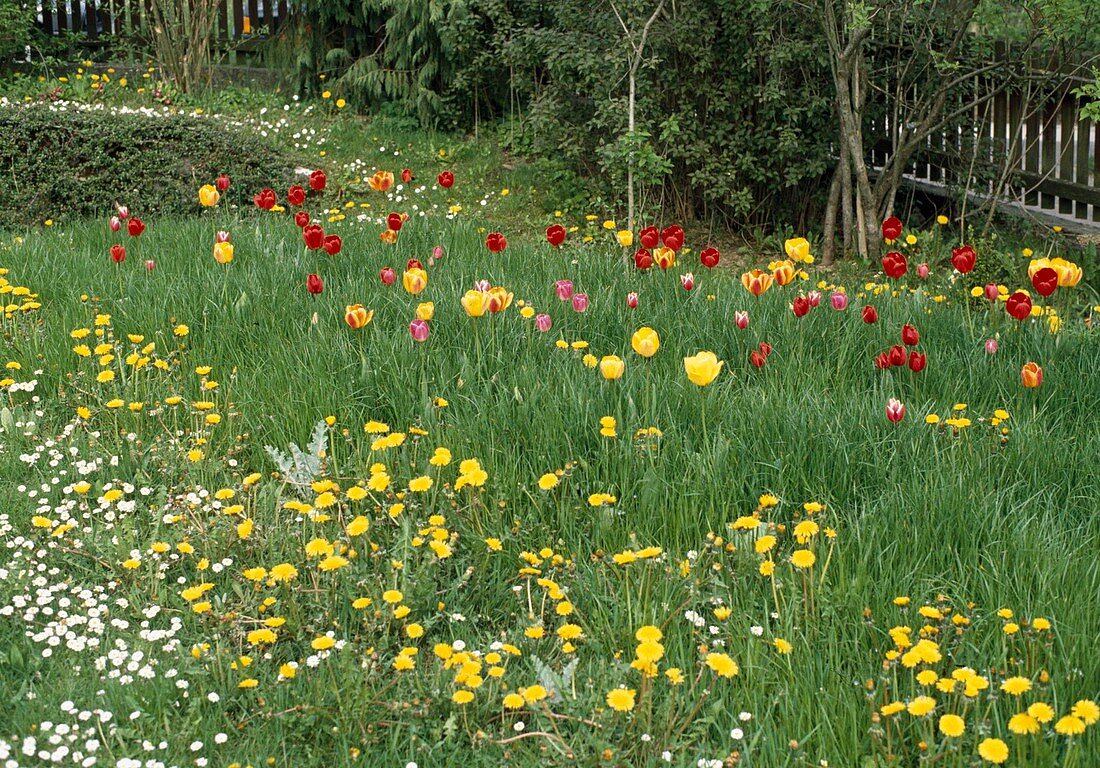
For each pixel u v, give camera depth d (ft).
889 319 18.53
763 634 11.01
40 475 14.55
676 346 17.67
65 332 18.63
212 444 15.66
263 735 9.89
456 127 40.93
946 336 18.25
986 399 16.25
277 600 11.48
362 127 40.88
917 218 34.30
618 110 30.19
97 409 16.26
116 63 45.91
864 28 27.53
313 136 38.78
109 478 14.61
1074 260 29.84
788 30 30.91
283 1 45.24
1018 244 31.30
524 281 21.57
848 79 30.14
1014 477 13.70
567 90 33.30
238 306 19.08
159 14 42.42
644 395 15.01
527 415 14.78
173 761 9.46
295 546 12.86
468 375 15.97
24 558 12.52
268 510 13.71
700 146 31.17
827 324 18.54
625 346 17.93
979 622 10.84
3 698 10.16
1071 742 8.77
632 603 11.37
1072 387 16.22
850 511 13.09
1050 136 33.37
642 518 12.98
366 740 9.64
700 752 9.48
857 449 13.88
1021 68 31.01
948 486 12.84
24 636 11.05
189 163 31.71
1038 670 9.98
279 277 20.61
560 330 18.11
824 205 33.24
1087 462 13.75
